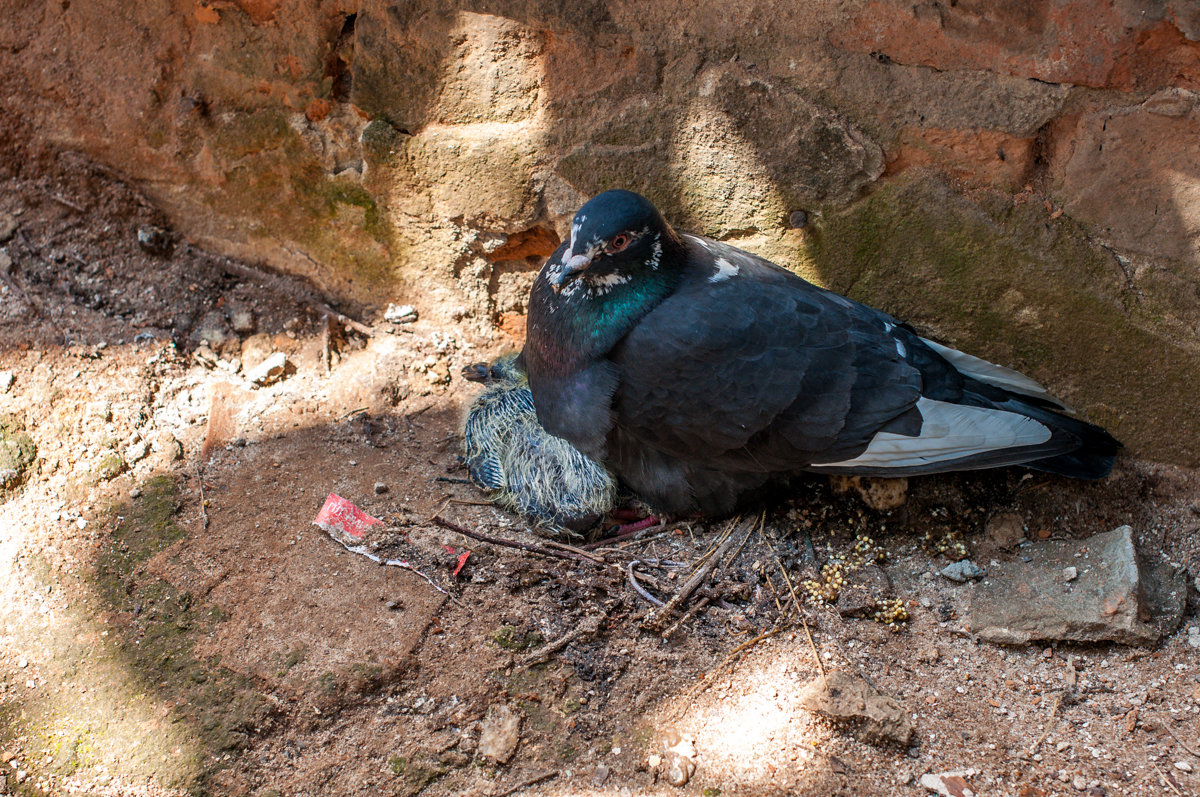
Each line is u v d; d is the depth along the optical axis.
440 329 4.24
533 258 4.16
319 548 3.30
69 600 3.13
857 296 3.62
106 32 3.96
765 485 3.48
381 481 3.61
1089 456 3.28
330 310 4.15
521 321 4.34
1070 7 2.98
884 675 3.08
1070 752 2.84
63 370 3.78
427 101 3.77
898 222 3.44
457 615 3.12
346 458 3.71
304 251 4.20
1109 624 3.07
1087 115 3.13
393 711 2.91
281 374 4.00
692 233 3.67
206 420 3.80
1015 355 3.50
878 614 3.24
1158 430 3.41
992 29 3.09
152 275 4.16
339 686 2.91
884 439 3.12
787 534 3.47
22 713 2.85
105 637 3.03
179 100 3.98
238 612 3.10
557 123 3.67
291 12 3.79
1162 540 3.36
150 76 3.96
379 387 3.99
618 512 3.63
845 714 2.86
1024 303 3.40
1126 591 3.09
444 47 3.66
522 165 3.77
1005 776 2.78
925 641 3.20
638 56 3.50
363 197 4.02
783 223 3.60
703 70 3.44
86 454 3.54
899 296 3.56
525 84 3.66
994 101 3.18
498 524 3.48
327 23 3.79
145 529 3.35
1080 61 3.04
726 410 3.13
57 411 3.63
